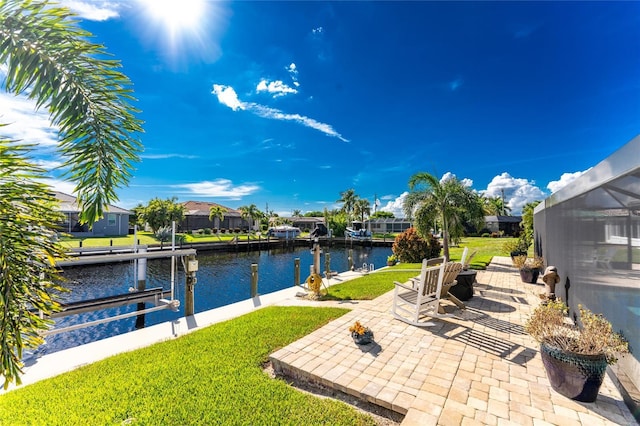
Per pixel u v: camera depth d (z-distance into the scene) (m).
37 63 1.44
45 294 1.30
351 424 2.23
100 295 10.66
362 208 50.34
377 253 26.55
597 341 2.37
